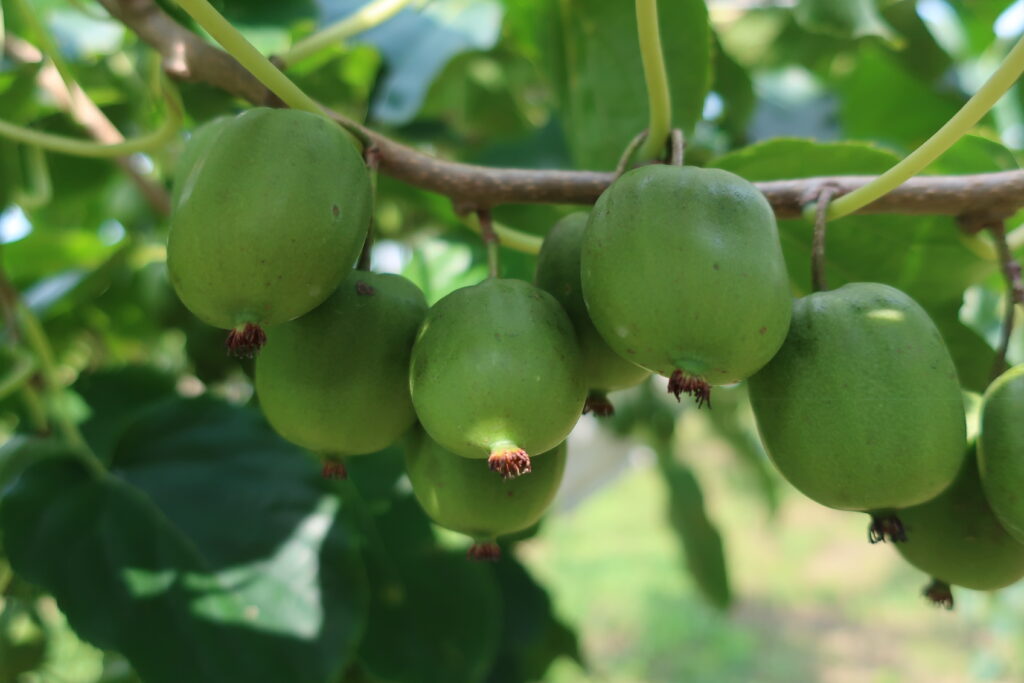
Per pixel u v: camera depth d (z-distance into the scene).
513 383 0.17
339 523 0.24
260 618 0.23
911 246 0.23
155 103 0.29
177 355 0.38
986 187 0.21
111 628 0.22
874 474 0.18
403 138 0.38
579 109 0.26
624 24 0.25
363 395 0.19
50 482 0.24
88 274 0.30
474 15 0.33
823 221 0.20
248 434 0.25
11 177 0.30
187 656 0.22
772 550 1.34
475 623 0.28
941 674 0.99
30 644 0.29
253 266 0.17
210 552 0.24
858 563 1.30
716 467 1.28
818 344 0.18
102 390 0.28
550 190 0.21
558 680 0.88
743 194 0.18
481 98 0.41
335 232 0.18
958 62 0.44
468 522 0.19
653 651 1.05
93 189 0.35
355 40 0.32
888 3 0.34
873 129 0.38
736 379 0.17
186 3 0.18
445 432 0.18
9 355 0.28
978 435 0.20
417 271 0.28
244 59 0.19
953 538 0.20
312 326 0.19
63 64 0.25
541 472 0.19
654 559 1.28
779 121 0.42
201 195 0.17
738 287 0.17
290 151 0.17
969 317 0.38
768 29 0.42
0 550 0.24
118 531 0.24
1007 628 0.84
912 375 0.18
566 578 1.22
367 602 0.23
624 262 0.17
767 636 1.09
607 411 0.21
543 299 0.18
